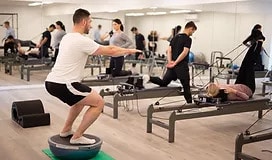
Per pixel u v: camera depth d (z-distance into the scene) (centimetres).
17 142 381
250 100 448
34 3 773
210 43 731
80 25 331
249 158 313
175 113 394
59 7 798
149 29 822
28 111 456
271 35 633
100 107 329
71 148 321
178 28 773
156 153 358
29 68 778
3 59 822
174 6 783
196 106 432
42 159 332
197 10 748
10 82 768
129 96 505
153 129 446
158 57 795
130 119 497
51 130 430
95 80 621
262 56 632
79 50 314
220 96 429
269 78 646
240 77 483
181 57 507
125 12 844
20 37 793
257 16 650
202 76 730
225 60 697
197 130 451
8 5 770
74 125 456
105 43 835
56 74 315
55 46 759
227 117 528
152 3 817
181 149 373
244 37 673
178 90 539
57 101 605
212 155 357
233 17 692
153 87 529
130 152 359
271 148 384
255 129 461
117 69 652
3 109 536
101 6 838
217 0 696
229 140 410
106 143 386
